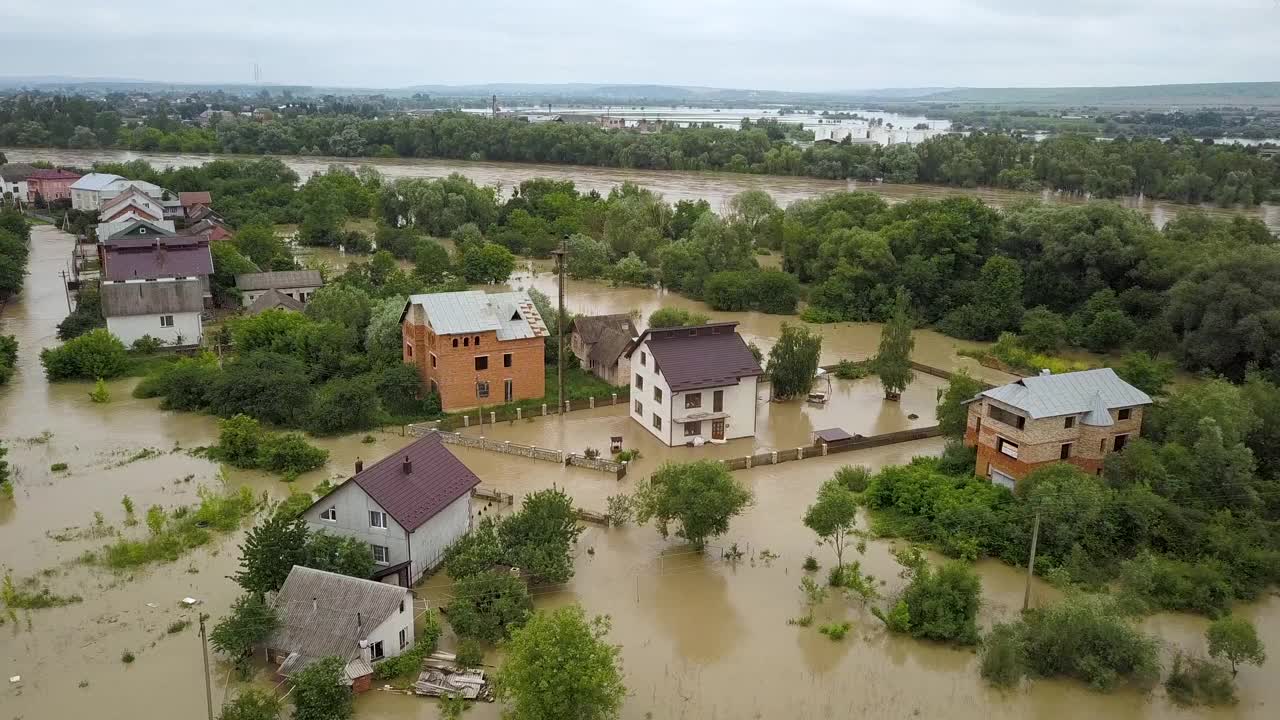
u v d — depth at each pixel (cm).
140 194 13575
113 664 3934
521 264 14062
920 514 5459
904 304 9675
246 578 4200
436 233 15525
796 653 4181
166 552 4912
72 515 5400
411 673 3872
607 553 5062
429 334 7425
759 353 8312
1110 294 10012
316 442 6725
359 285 10512
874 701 3850
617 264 13262
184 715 3597
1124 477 5472
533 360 7575
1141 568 4556
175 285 8862
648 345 6906
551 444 6806
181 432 6850
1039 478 5234
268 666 3928
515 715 3462
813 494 5934
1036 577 4878
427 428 6881
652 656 4122
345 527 4572
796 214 14462
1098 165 18138
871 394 8244
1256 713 3822
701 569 4906
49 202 16762
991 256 11044
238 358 7969
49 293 11088
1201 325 8806
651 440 6956
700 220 13300
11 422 6981
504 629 4131
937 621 4247
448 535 4912
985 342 10406
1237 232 10650
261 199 16412
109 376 8088
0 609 4347
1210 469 5400
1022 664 4028
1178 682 3925
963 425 6394
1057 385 5666
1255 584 4806
